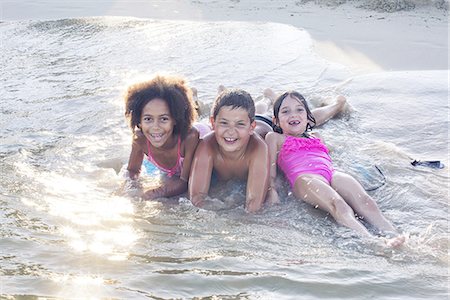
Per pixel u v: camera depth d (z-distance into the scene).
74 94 7.43
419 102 7.01
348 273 3.44
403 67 9.02
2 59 9.27
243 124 4.64
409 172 5.21
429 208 4.57
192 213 4.41
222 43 10.02
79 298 3.05
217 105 4.70
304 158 5.01
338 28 11.20
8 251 3.53
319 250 3.81
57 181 4.87
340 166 5.26
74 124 6.38
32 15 13.18
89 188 4.78
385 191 4.86
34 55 9.50
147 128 4.73
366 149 5.70
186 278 3.29
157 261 3.50
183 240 3.85
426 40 10.35
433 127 6.29
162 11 13.09
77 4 14.07
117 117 6.55
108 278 3.27
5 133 6.08
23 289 3.11
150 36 10.59
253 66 8.65
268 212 4.52
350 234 4.08
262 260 3.59
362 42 10.30
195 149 4.88
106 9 13.45
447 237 4.00
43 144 5.77
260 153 4.77
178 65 8.71
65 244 3.68
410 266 3.58
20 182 4.77
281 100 5.39
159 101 4.69
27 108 6.91
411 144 5.91
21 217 4.07
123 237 3.85
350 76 8.23
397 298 3.20
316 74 8.30
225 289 3.21
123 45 9.99
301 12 12.58
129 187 4.85
